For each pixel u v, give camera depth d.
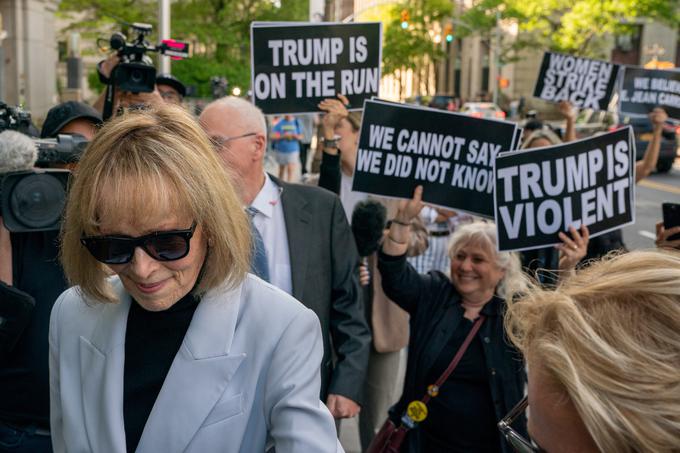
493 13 35.97
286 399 1.61
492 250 2.98
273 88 4.34
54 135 3.54
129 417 1.66
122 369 1.68
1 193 2.40
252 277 1.78
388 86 89.69
